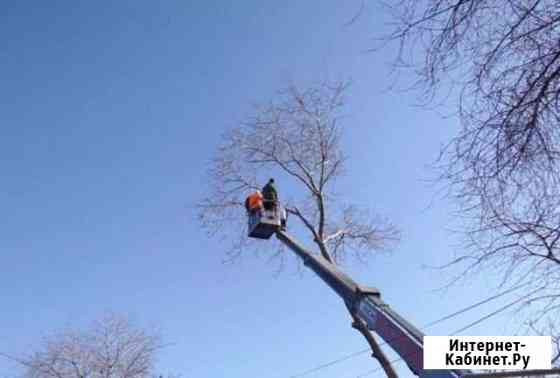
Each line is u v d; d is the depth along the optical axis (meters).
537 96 3.76
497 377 6.08
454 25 3.96
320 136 18.14
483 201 4.42
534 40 3.74
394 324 8.83
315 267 11.11
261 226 11.65
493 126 3.97
